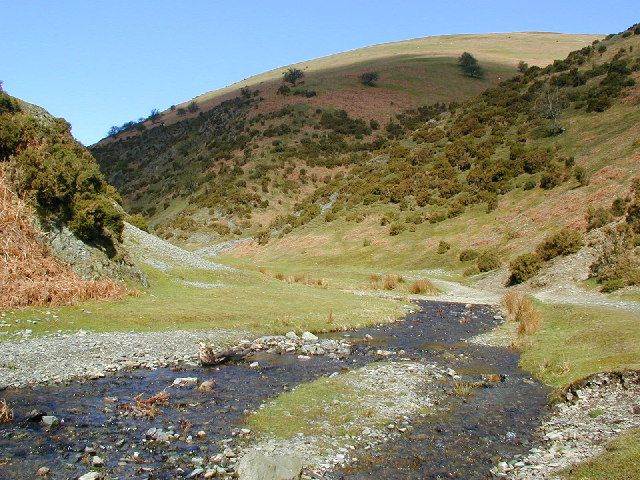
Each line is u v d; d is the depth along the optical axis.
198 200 114.00
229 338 25.05
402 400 15.95
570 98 89.69
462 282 55.50
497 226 65.50
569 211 58.00
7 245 29.27
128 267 35.97
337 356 22.56
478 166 81.88
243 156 126.44
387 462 11.57
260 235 92.81
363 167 106.38
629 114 74.56
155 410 14.66
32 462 11.17
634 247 41.25
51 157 34.94
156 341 23.28
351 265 68.75
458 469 11.23
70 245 32.66
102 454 11.72
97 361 19.72
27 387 16.55
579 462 10.67
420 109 150.75
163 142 156.25
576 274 43.09
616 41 107.31
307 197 107.25
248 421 13.97
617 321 24.95
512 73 178.12
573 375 17.39
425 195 81.38
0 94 43.72
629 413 13.55
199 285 40.12
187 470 10.95
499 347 25.16
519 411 15.17
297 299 37.72
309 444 12.41
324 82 171.00
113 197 62.00
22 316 24.58
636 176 55.59
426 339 27.38
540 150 76.88
